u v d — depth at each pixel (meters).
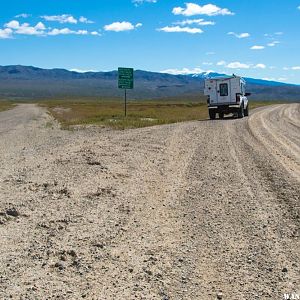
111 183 11.21
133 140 21.05
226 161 14.83
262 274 5.57
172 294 4.98
